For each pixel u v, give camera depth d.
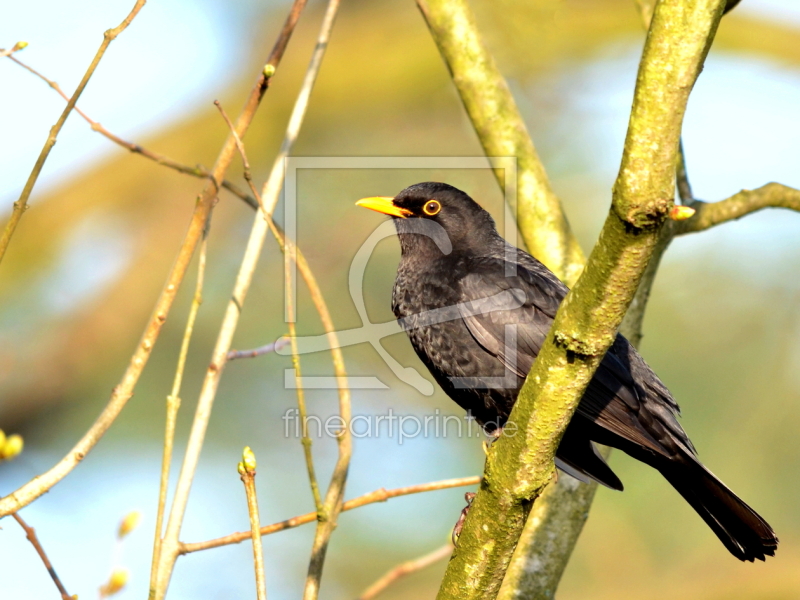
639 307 8.06
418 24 15.71
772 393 12.16
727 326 12.51
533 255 8.31
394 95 15.26
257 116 15.12
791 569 11.69
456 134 15.09
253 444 12.17
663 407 7.50
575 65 14.03
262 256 12.94
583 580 12.18
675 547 12.23
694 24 4.14
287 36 6.18
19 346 14.15
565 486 7.43
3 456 5.04
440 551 6.87
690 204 8.35
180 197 15.12
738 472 11.96
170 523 5.42
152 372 12.68
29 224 14.70
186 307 12.89
